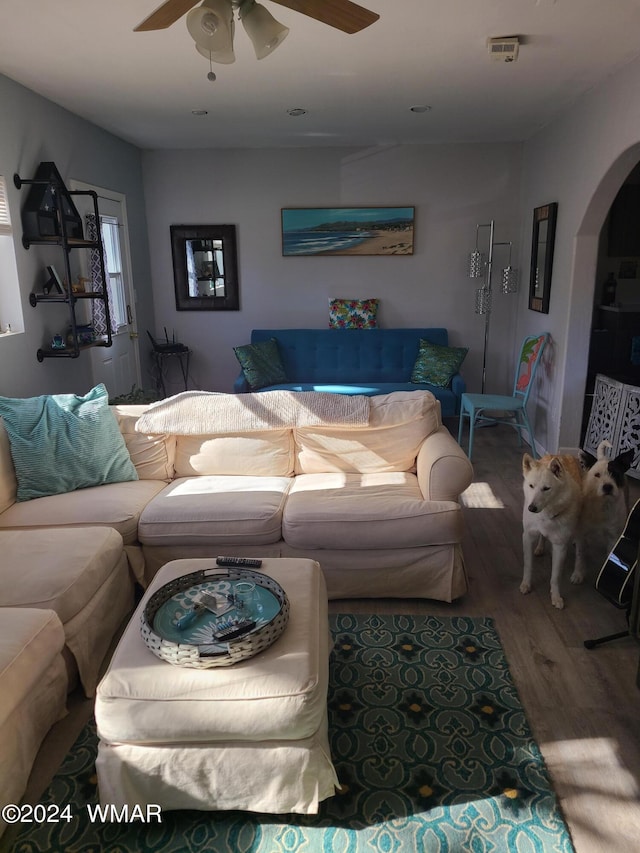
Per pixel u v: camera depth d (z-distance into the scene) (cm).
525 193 540
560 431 444
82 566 225
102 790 168
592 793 176
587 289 417
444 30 286
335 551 271
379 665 233
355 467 319
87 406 309
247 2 185
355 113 439
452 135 514
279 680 163
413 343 556
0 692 167
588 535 280
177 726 160
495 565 308
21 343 362
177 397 328
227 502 278
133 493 291
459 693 217
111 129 481
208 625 182
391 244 568
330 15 185
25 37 291
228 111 430
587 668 230
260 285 588
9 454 287
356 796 176
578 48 309
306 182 563
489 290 548
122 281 525
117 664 170
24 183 363
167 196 573
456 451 281
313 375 558
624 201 555
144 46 304
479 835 163
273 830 167
